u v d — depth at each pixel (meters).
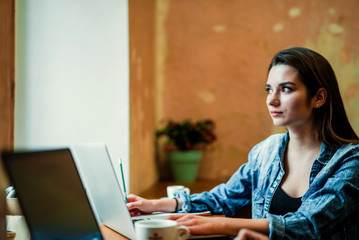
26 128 2.10
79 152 1.29
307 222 1.17
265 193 1.50
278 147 1.50
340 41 2.96
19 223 1.19
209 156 3.04
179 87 3.06
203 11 3.06
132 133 2.13
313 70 1.34
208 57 3.06
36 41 2.10
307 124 1.41
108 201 1.21
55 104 2.10
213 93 3.05
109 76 2.06
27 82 2.10
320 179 1.33
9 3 1.15
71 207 1.02
